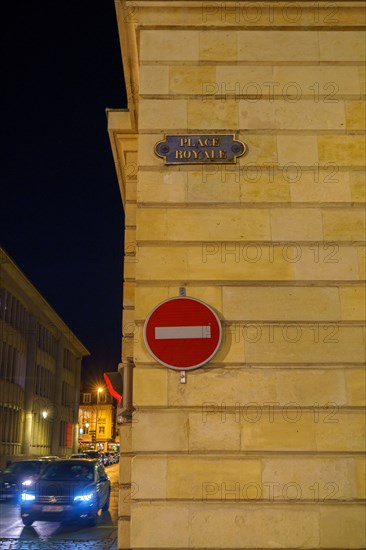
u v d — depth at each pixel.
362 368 6.79
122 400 8.12
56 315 58.69
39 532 15.82
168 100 7.53
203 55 7.64
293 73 7.61
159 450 6.56
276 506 6.43
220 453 6.58
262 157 7.36
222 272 7.02
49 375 59.06
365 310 6.95
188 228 7.15
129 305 10.05
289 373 6.77
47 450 57.81
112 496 26.58
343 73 7.61
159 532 6.37
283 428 6.62
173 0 7.67
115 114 10.38
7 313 45.97
